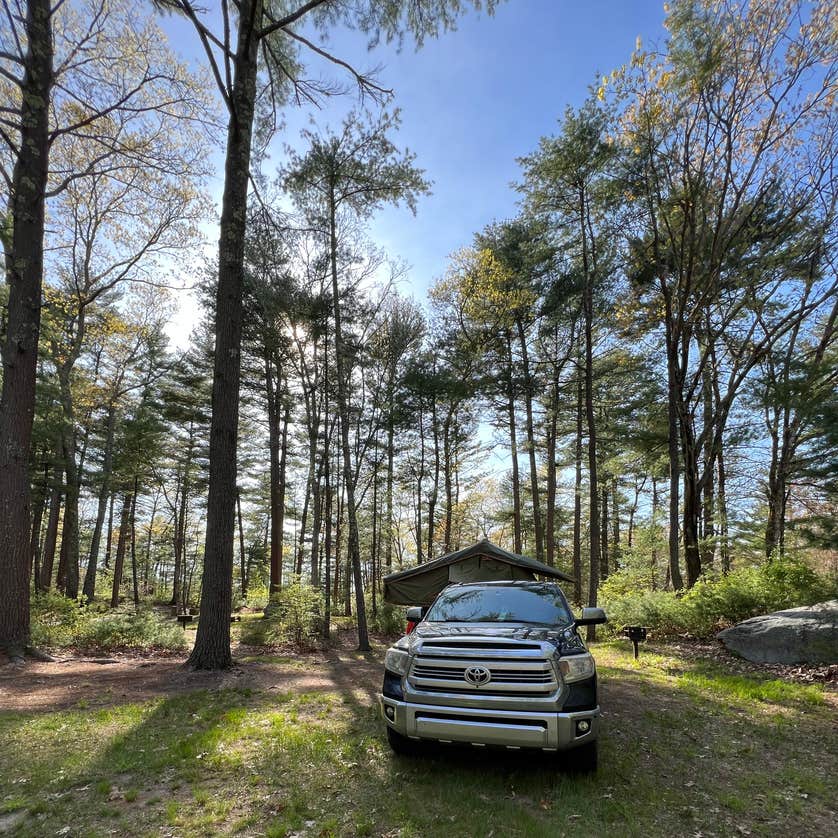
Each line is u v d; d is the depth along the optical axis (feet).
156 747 16.33
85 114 50.75
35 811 11.93
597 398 69.46
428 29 38.40
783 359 48.52
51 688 24.81
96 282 66.80
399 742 15.15
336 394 61.36
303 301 50.21
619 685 26.18
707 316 56.44
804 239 50.44
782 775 14.92
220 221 32.83
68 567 64.69
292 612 46.57
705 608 41.01
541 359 74.33
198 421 81.46
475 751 15.78
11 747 16.12
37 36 33.88
